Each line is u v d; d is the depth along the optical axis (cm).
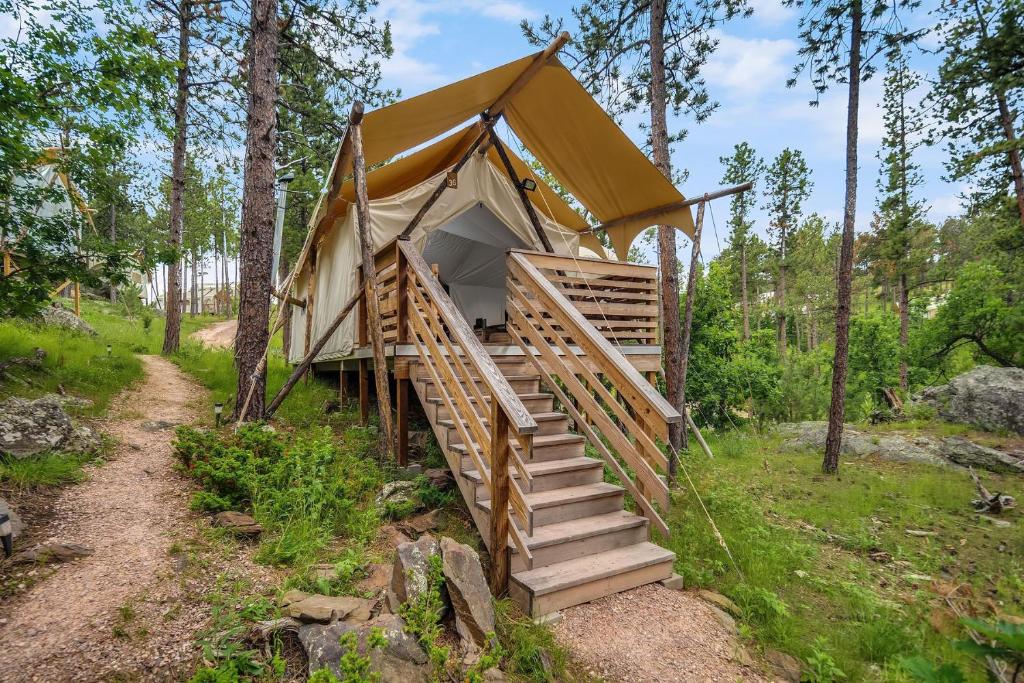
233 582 285
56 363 742
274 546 327
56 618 240
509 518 340
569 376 456
